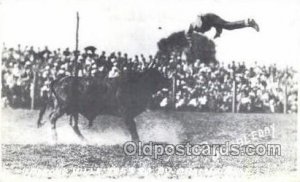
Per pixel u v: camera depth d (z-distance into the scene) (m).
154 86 13.38
